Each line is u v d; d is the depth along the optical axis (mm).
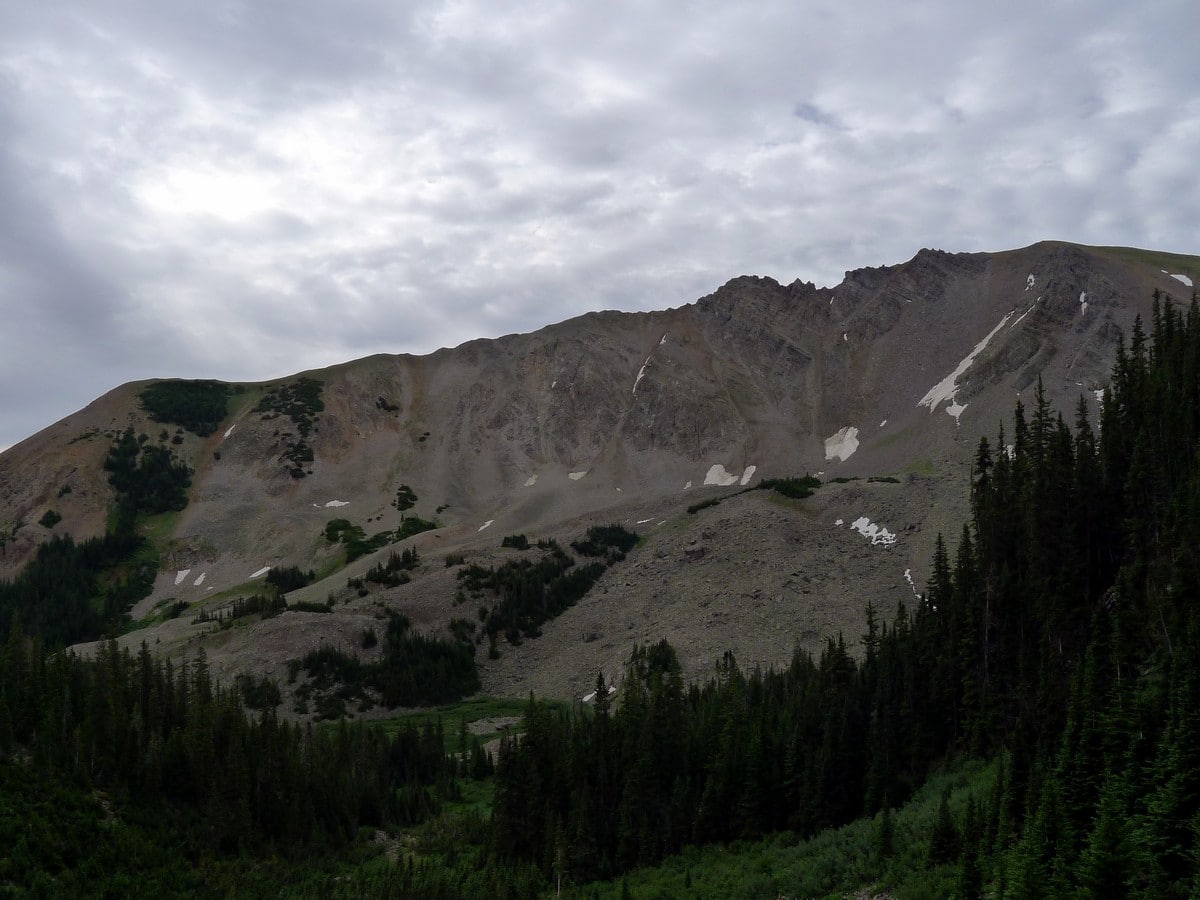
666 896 87438
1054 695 77062
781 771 100375
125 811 104688
